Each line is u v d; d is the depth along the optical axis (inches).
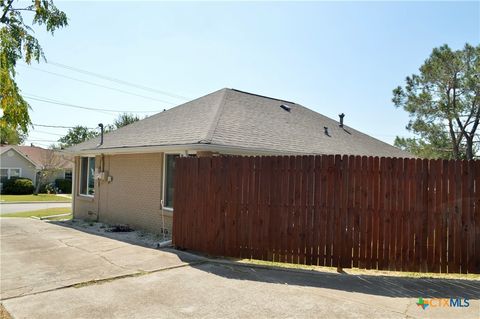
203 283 224.4
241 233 285.6
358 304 190.1
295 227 269.1
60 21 166.1
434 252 243.9
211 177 302.4
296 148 455.8
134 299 195.5
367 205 253.3
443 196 244.5
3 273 244.7
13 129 148.9
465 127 728.3
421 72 736.3
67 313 175.3
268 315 174.9
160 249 322.7
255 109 548.4
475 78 658.2
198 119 462.0
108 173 527.5
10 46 142.6
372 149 633.0
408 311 181.0
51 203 1035.9
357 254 253.6
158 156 438.9
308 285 222.8
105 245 345.7
